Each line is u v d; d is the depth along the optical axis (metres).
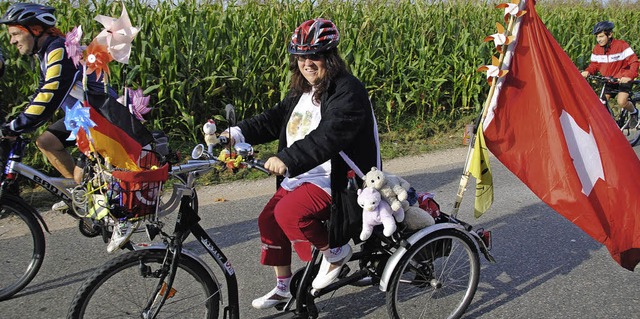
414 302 3.34
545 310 3.39
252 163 2.50
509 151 3.13
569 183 2.99
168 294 2.58
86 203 2.58
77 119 2.30
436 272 3.31
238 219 4.82
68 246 4.16
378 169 2.82
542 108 3.02
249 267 3.93
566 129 3.01
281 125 3.00
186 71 6.78
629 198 2.98
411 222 2.88
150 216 2.44
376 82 8.11
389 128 7.88
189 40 6.81
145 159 2.46
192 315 2.81
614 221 3.02
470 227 3.12
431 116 8.38
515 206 5.18
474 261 3.16
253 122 2.93
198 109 7.02
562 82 2.99
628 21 12.80
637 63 7.58
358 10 8.71
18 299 3.44
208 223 4.72
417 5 9.03
